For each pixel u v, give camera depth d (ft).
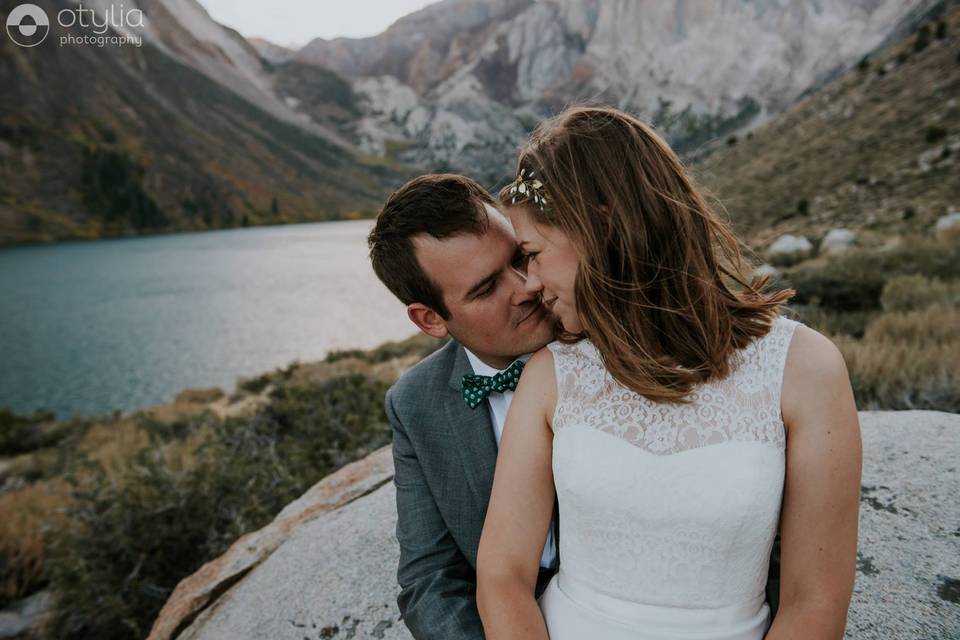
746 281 4.24
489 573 4.33
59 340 122.93
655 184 3.90
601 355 4.05
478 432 5.53
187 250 332.19
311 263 248.52
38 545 18.88
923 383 14.93
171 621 9.39
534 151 4.17
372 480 10.79
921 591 6.16
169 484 15.16
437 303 5.08
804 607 3.65
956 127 124.47
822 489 3.62
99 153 492.54
